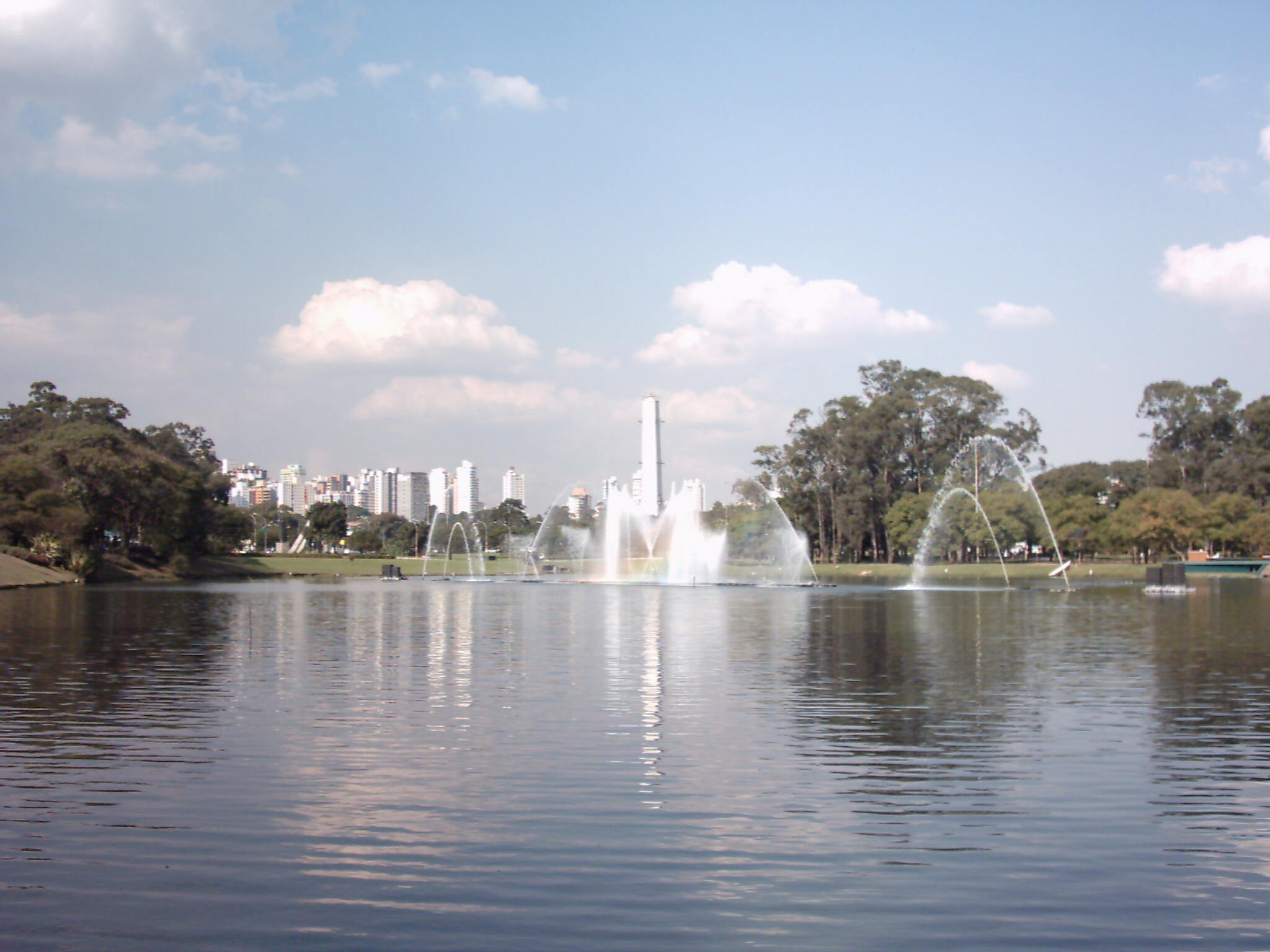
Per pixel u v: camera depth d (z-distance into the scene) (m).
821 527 173.38
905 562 168.25
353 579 134.88
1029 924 11.90
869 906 12.40
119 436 138.00
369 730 22.41
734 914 12.18
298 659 36.00
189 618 56.78
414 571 159.00
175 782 17.84
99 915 12.12
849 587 98.62
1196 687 28.73
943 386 167.62
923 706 25.59
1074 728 22.73
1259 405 170.00
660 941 11.43
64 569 116.44
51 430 147.38
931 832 15.16
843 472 170.38
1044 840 14.77
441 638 44.19
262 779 18.08
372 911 12.23
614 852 14.26
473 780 18.00
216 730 22.41
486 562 179.25
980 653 37.50
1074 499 146.00
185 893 12.77
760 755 20.02
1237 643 41.09
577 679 30.56
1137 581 112.50
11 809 16.23
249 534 182.75
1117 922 11.95
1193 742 21.16
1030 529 140.25
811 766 19.11
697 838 14.84
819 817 15.88
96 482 129.50
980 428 165.38
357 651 38.69
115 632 47.47
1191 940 11.48
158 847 14.41
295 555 193.62
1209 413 172.88
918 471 168.12
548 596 82.88
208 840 14.73
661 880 13.20
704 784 17.78
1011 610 62.38
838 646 40.31
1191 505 136.38
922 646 40.06
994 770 18.78
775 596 82.62
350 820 15.65
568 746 20.77
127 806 16.36
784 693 27.75
